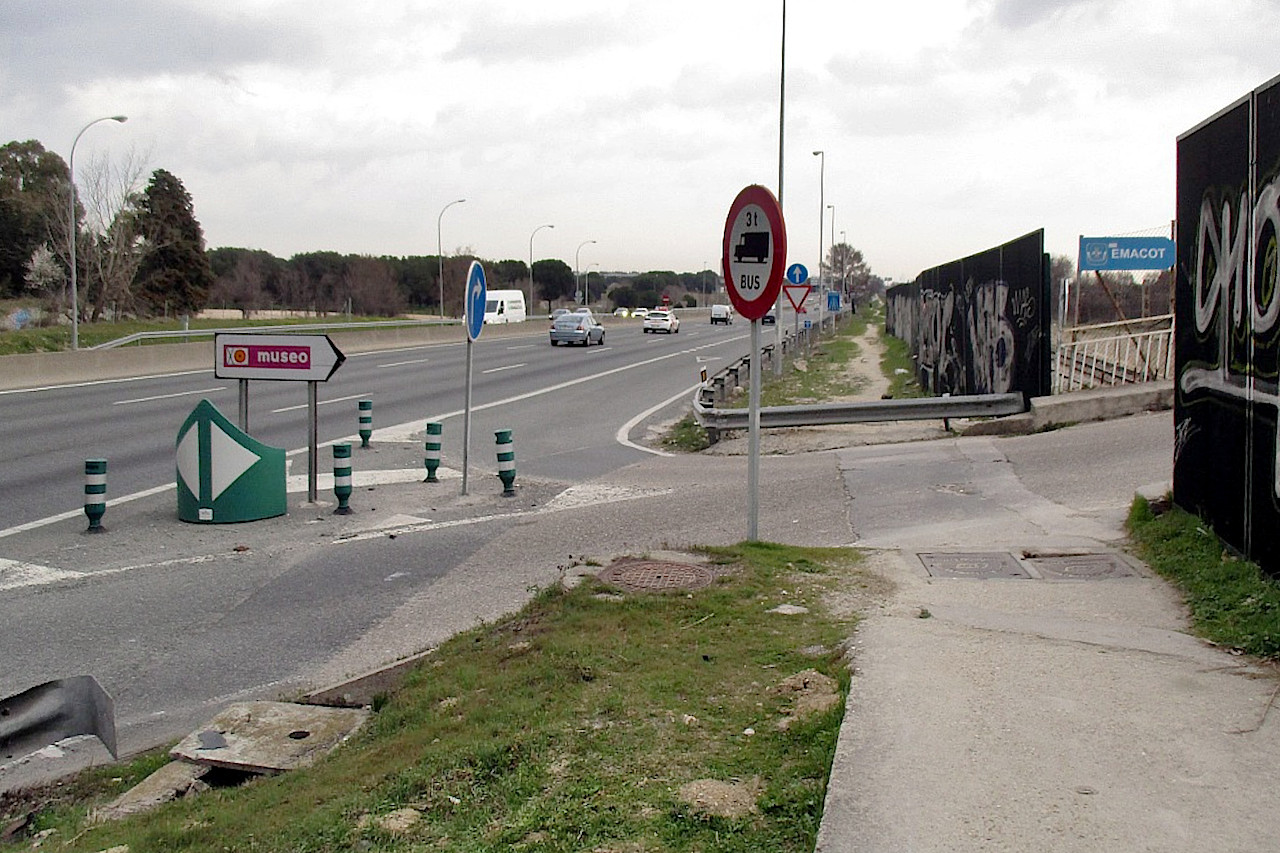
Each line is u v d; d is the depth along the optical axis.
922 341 28.28
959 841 3.43
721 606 6.65
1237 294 6.97
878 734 4.31
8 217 70.31
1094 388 16.22
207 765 5.35
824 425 18.59
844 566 7.96
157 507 12.34
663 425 20.81
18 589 8.98
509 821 3.89
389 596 8.77
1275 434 6.24
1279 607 5.85
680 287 171.25
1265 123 6.44
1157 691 4.87
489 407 23.33
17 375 26.05
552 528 11.24
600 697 5.10
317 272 102.38
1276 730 4.39
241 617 8.26
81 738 6.22
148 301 77.56
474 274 13.16
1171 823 3.56
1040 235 15.54
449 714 5.19
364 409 17.25
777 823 3.74
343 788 4.48
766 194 8.19
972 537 9.30
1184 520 8.19
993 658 5.37
